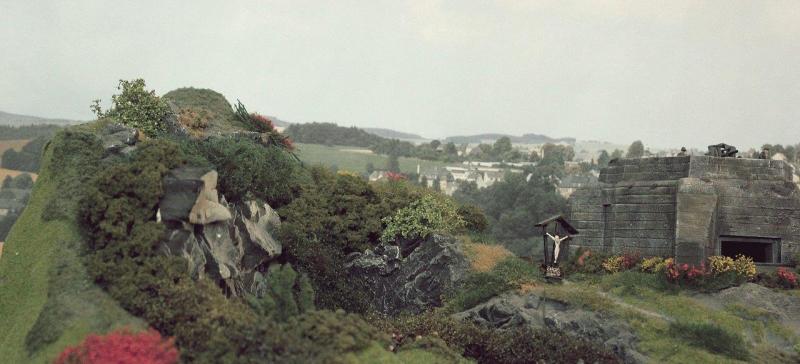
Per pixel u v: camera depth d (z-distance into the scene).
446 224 25.00
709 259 23.50
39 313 15.87
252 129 26.59
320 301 22.30
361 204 25.11
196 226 18.47
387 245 24.34
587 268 25.30
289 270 16.95
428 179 170.50
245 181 21.62
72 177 18.80
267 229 22.39
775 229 24.83
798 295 21.61
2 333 16.44
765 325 20.41
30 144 135.12
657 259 24.19
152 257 17.00
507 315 21.00
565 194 136.00
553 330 20.28
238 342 14.80
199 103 26.92
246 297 17.25
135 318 15.80
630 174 26.91
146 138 21.42
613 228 26.47
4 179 120.88
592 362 18.48
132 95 23.41
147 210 17.56
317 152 194.38
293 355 14.45
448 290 22.94
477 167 196.25
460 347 19.03
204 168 18.94
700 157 25.20
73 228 17.62
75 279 16.38
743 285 22.05
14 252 18.03
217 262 18.50
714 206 24.08
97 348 13.69
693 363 18.47
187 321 15.60
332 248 24.08
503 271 23.09
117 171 17.98
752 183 25.12
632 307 21.19
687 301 21.45
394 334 18.39
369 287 24.16
